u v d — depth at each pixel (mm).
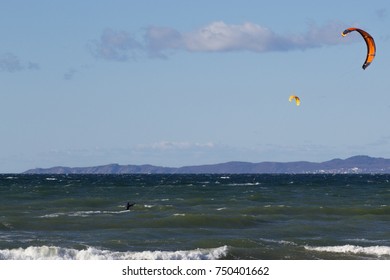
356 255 99812
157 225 131125
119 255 95688
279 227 130875
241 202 191875
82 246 104688
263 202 193875
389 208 164125
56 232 120312
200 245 107312
